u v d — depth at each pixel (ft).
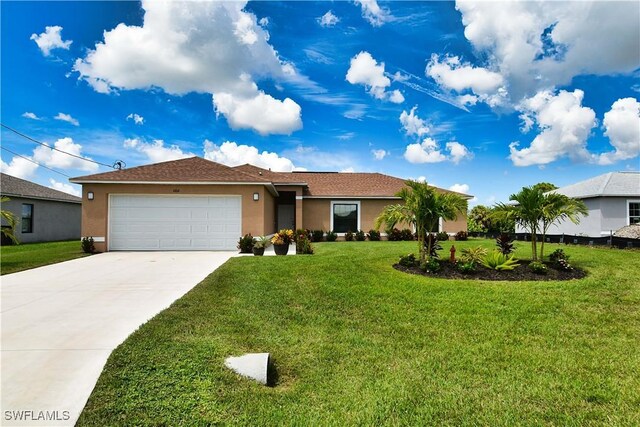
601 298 21.79
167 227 48.73
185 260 39.32
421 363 13.84
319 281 25.72
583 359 14.15
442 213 29.40
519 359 14.15
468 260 30.42
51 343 14.57
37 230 70.69
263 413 10.37
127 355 12.98
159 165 54.29
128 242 48.32
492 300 21.34
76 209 82.84
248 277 27.40
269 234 59.36
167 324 16.65
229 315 18.67
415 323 18.04
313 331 17.11
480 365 13.66
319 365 13.76
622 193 58.95
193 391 11.01
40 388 11.02
